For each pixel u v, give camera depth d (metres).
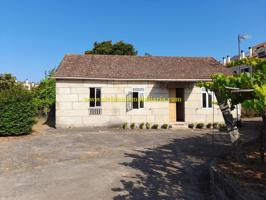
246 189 5.25
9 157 10.85
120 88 20.23
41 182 7.88
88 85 19.77
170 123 20.48
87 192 7.11
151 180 8.05
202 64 23.73
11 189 7.32
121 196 6.83
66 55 22.66
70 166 9.58
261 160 7.34
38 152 11.74
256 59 6.68
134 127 20.14
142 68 21.88
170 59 24.31
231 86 5.12
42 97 26.05
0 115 15.45
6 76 27.59
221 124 20.62
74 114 19.61
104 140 14.79
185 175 8.51
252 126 18.61
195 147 12.84
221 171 6.70
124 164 9.83
